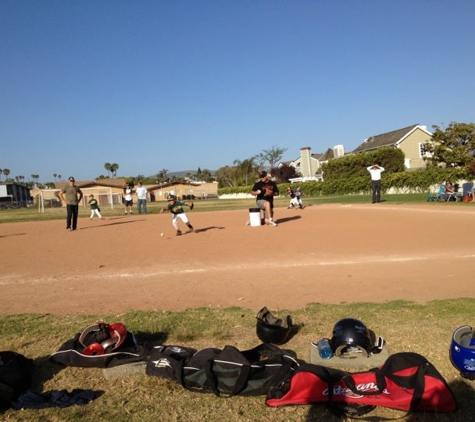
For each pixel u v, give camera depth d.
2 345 5.06
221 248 12.03
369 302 6.43
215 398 3.84
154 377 4.17
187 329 5.40
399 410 3.54
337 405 3.60
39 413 3.66
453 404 3.50
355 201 33.12
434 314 5.60
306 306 6.35
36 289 7.94
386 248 11.23
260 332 4.89
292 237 13.71
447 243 11.65
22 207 80.81
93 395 3.91
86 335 4.64
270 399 3.71
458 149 46.31
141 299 7.07
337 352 4.45
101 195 69.25
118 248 12.60
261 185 17.12
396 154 52.03
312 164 87.25
